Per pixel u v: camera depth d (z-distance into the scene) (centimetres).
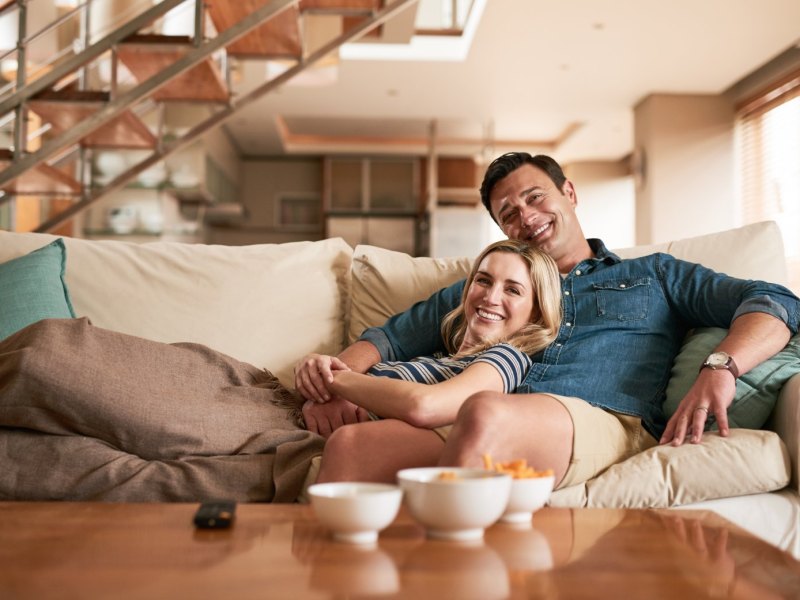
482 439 127
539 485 103
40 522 101
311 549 88
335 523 91
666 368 188
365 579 77
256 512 109
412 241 1011
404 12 504
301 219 1055
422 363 181
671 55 656
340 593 72
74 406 159
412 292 223
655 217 746
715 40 622
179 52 410
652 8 566
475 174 1002
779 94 677
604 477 149
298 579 77
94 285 213
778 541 149
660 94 753
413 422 147
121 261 217
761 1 553
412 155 1012
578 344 185
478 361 160
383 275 224
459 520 92
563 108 817
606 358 183
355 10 466
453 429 131
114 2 495
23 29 407
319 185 1056
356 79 734
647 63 676
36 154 403
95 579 75
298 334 214
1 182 403
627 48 643
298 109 837
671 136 752
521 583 76
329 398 175
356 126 934
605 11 572
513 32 613
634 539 95
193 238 851
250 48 478
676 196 747
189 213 849
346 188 1016
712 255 212
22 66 406
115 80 409
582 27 602
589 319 190
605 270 199
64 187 493
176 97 490
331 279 225
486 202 228
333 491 97
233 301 213
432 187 905
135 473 156
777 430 164
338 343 221
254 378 194
